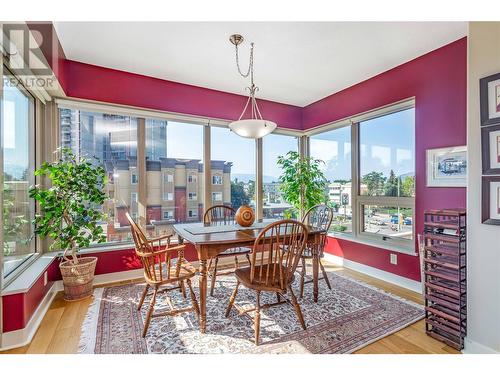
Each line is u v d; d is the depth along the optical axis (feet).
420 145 8.60
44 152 8.78
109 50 8.21
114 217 9.94
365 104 10.64
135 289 8.80
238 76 10.27
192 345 5.70
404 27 6.98
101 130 9.76
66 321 6.73
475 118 5.50
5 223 6.48
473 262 5.49
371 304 7.67
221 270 10.73
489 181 5.23
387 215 10.00
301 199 12.91
